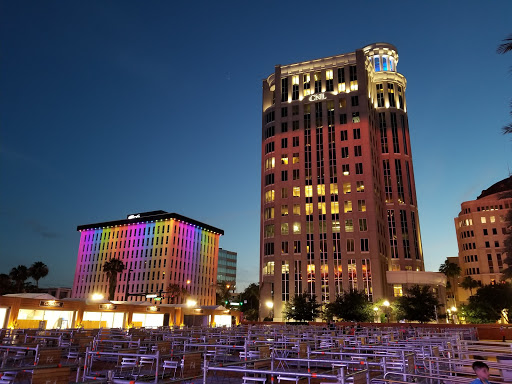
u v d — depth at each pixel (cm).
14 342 2347
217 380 1587
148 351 2125
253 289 10719
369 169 8219
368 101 9012
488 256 12369
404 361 1194
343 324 5094
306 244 8088
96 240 13700
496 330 4541
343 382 781
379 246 7919
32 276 9075
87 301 4325
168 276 11856
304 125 9025
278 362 1767
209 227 13925
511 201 12475
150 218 12731
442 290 7975
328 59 9381
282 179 8738
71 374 1562
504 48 1452
